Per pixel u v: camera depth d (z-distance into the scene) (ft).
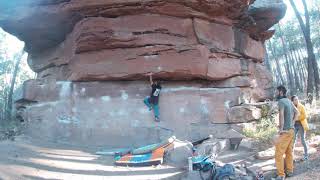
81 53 40.83
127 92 40.47
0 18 44.32
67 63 44.88
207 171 27.27
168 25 38.65
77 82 42.22
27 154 33.58
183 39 38.96
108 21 38.63
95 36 38.63
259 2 47.73
